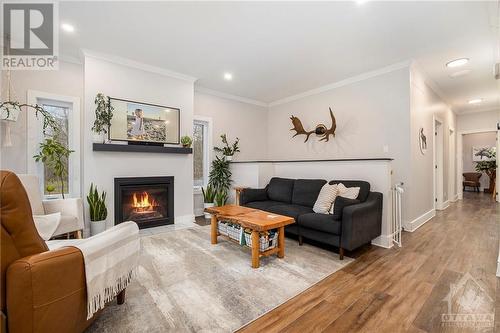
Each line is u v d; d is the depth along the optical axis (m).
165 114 3.89
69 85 3.39
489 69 3.89
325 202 3.02
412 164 3.63
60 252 1.10
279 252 2.59
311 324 1.51
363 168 3.33
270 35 2.89
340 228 2.54
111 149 3.28
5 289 0.97
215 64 3.72
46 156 3.01
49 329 1.04
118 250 1.45
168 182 3.92
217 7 2.37
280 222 2.45
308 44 3.10
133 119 3.56
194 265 2.38
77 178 3.43
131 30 2.78
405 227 3.61
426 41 3.02
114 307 1.66
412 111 3.64
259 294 1.85
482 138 8.69
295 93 5.21
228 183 5.01
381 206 3.03
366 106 4.08
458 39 2.97
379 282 2.05
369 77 4.04
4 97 2.96
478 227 3.77
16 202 1.02
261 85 4.70
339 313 1.62
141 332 1.42
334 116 4.55
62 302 1.08
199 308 1.67
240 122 5.52
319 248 2.91
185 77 4.14
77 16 2.52
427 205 4.32
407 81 3.59
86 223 3.22
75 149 3.42
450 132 6.21
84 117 3.21
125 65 3.53
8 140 2.90
